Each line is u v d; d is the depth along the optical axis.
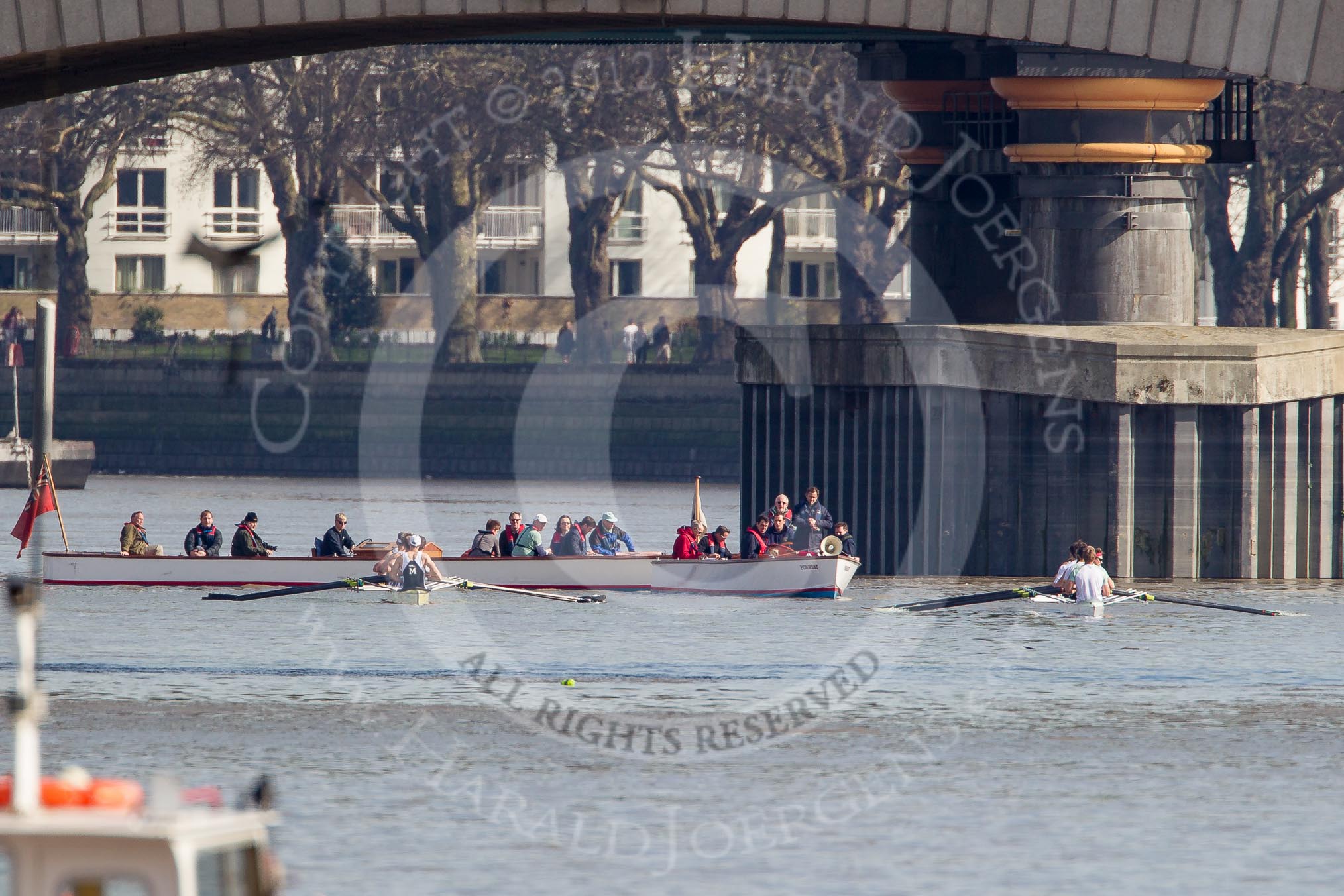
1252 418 168.88
